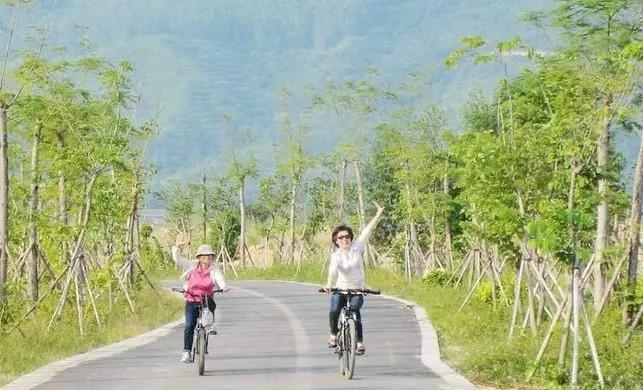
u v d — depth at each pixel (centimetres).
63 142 4903
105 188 4878
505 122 3709
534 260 3409
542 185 3288
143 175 6022
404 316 4722
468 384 2503
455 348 3500
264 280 9469
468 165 3362
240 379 2659
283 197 10969
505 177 3300
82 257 4422
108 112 4825
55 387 2566
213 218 11462
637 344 3027
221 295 6781
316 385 2520
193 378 2697
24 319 3922
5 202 3966
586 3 3350
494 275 4391
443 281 6475
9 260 4838
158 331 4259
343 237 2661
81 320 4122
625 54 2916
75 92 4672
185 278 2812
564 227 2677
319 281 9006
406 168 7362
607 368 2734
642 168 3272
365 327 4169
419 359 3033
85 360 3177
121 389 2512
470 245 5153
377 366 2872
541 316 3700
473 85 7106
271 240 11262
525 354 2930
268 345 3553
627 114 3114
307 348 3441
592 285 3947
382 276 7706
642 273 3966
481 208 3422
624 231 4184
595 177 2825
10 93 4100
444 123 7350
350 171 10156
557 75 3397
